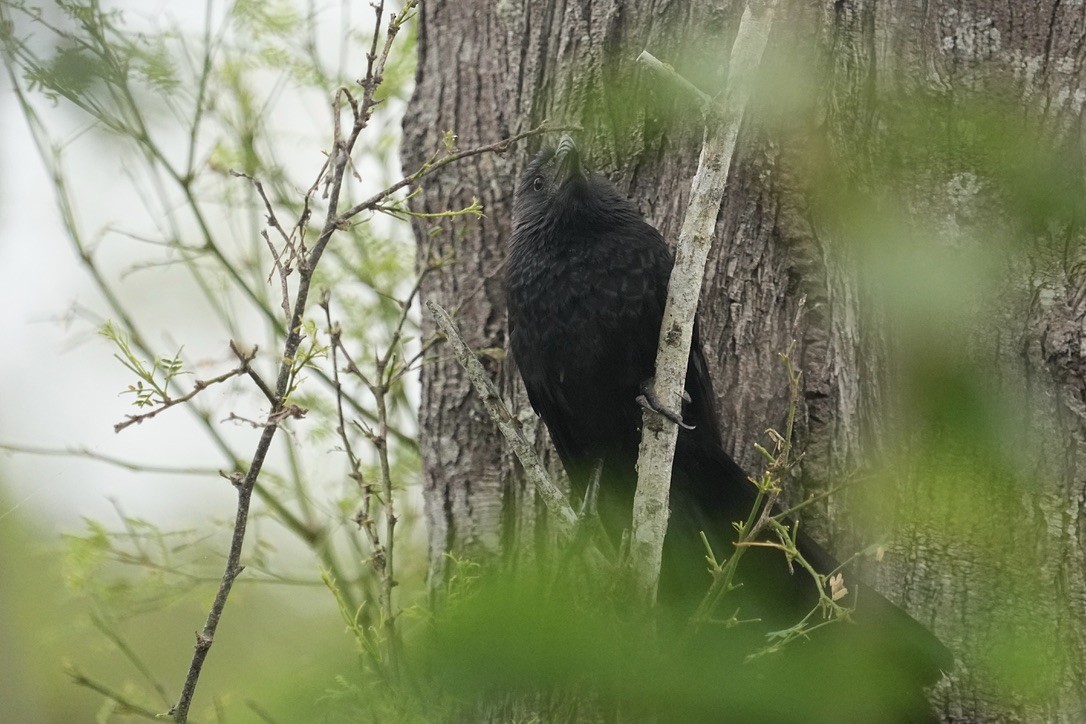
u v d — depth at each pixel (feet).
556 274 26.40
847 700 18.48
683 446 24.80
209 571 32.91
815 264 25.27
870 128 25.30
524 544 27.48
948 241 23.17
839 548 23.89
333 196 19.58
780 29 25.88
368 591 32.19
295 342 19.04
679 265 21.62
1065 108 25.95
